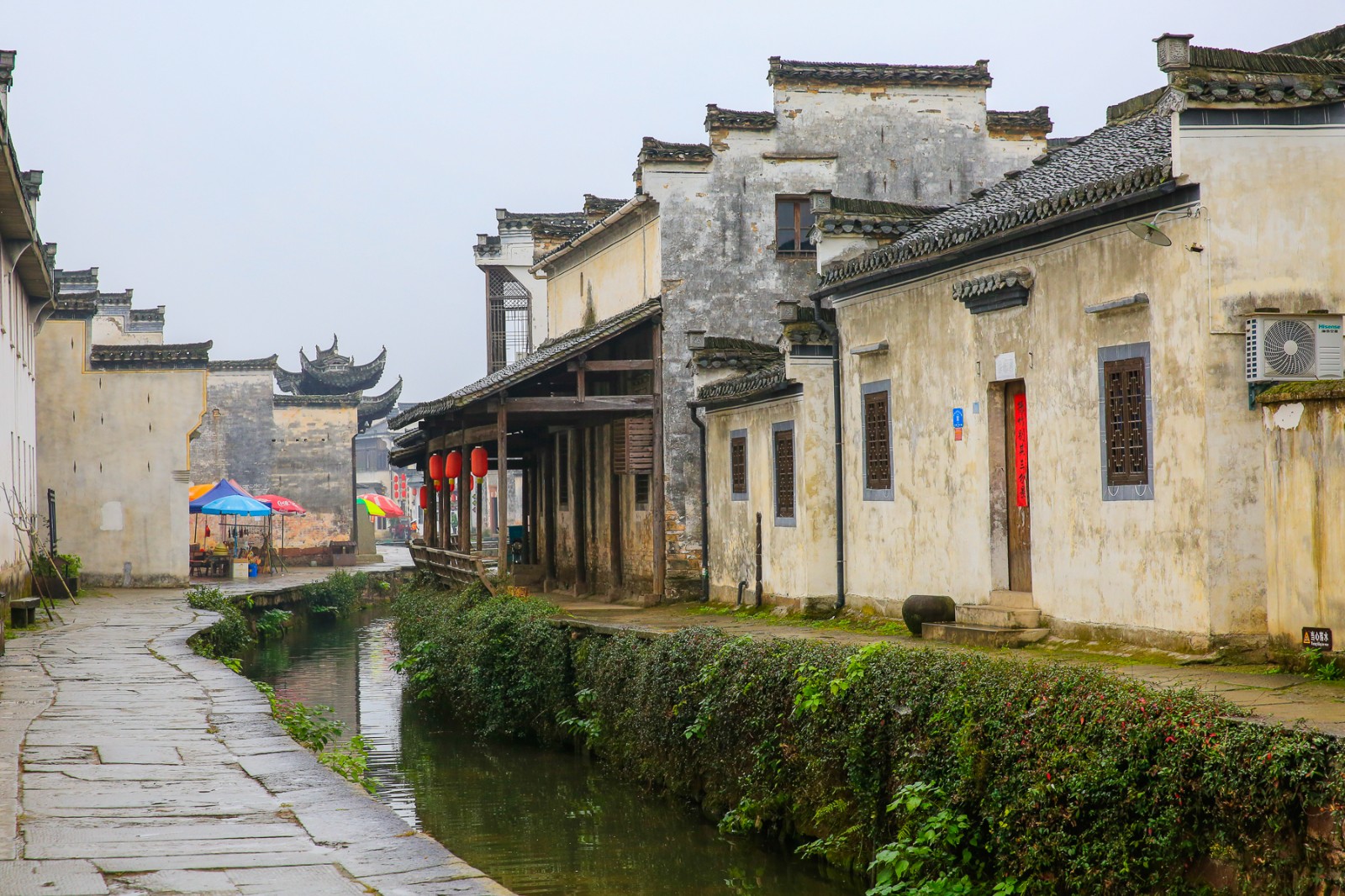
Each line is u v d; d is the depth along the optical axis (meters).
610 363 22.41
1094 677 8.25
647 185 22.78
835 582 17.89
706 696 13.05
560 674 17.52
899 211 19.17
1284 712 8.35
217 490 40.06
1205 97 11.06
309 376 57.22
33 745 9.88
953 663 9.47
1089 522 12.52
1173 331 11.42
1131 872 7.34
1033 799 7.97
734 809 12.32
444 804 14.44
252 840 6.94
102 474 34.06
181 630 20.69
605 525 24.84
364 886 6.07
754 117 23.16
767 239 23.14
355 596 39.78
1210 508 11.05
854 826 10.09
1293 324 11.00
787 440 18.59
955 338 14.70
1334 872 6.45
